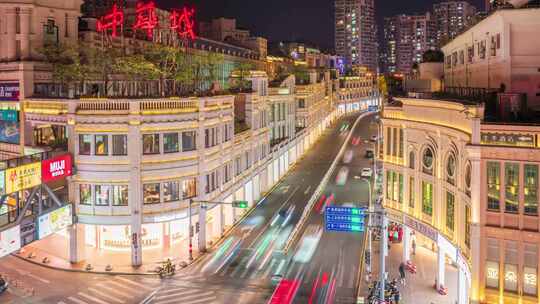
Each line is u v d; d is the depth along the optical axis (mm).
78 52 74312
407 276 53625
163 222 59344
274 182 100000
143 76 77312
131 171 57000
